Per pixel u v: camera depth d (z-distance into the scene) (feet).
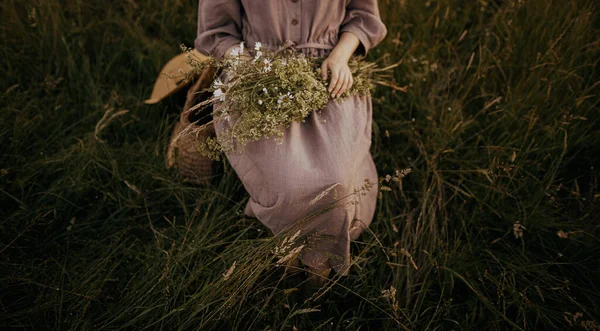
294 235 4.42
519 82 7.16
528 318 5.36
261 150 4.70
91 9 9.20
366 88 5.43
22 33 8.37
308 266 5.31
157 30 9.29
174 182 6.55
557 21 7.54
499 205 6.33
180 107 7.41
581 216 6.16
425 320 5.35
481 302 5.46
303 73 4.72
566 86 7.21
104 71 8.43
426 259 5.68
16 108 7.36
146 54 8.79
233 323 4.89
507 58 7.59
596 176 6.54
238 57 4.84
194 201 6.50
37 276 5.38
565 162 6.65
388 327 5.17
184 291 5.00
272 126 4.49
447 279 5.60
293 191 4.53
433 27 8.39
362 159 4.92
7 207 6.25
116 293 5.37
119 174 6.52
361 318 5.36
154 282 5.17
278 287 5.64
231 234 5.93
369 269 5.83
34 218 5.66
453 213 6.38
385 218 6.15
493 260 5.84
